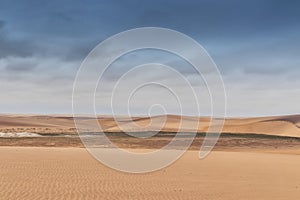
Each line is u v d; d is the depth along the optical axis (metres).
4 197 13.53
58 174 19.36
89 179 18.06
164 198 14.15
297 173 21.61
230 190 15.95
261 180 18.86
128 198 13.98
